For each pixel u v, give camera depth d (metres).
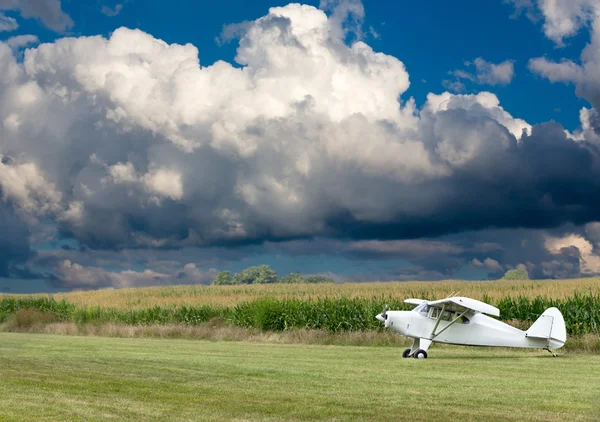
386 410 9.45
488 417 8.96
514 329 18.86
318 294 43.78
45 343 24.17
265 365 15.59
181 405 9.74
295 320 30.58
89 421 8.46
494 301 29.70
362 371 14.55
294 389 11.50
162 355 18.36
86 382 12.09
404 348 22.67
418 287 50.19
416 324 18.88
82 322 38.53
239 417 8.84
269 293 50.38
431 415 9.09
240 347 22.66
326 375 13.68
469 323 18.70
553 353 19.59
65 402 9.88
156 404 9.80
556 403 10.17
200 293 55.31
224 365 15.41
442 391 11.41
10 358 16.72
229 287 62.53
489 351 21.08
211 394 10.84
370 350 21.42
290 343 26.05
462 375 13.93
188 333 29.48
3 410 9.20
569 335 25.33
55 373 13.41
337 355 19.22
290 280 98.94
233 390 11.30
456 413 9.24
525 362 17.14
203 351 20.33
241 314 33.34
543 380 13.12
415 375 13.88
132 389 11.31
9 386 11.53
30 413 8.98
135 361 16.14
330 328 29.61
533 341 18.86
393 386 12.03
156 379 12.65
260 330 30.42
